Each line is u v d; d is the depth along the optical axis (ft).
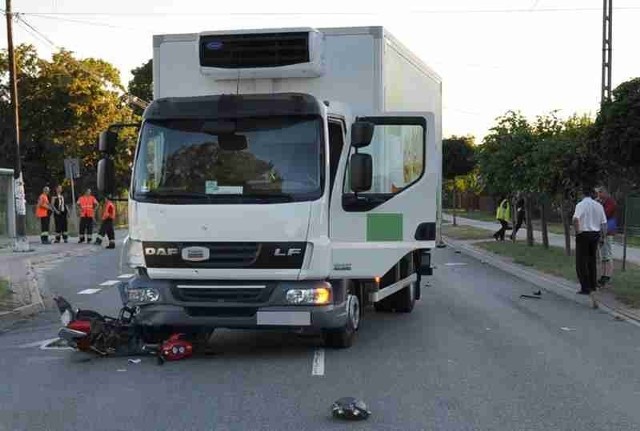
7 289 47.26
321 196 27.58
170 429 20.43
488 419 21.30
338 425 20.71
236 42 30.71
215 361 28.84
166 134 28.43
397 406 22.58
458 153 150.71
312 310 27.66
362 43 31.40
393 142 31.19
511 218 104.58
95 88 148.97
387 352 30.42
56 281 56.44
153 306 28.14
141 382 25.62
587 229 45.96
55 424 20.95
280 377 26.20
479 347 31.55
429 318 39.37
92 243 92.99
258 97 28.17
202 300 27.99
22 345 32.53
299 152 27.81
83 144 149.18
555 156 64.44
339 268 28.78
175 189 27.96
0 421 21.26
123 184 96.07
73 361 29.04
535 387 24.95
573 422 21.09
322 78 31.50
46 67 145.69
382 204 30.27
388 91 32.81
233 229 27.35
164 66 32.04
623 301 43.88
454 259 78.43
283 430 20.29
